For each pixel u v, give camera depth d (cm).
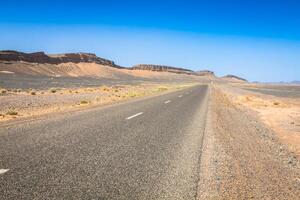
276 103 2919
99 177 523
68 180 498
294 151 938
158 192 472
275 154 830
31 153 646
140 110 1648
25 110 1580
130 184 499
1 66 16312
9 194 429
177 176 552
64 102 2139
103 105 1873
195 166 620
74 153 667
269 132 1270
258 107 2531
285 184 558
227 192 486
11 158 600
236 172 595
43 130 923
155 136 927
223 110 1917
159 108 1812
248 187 516
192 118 1423
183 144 834
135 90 4734
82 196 439
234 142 914
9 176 498
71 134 880
